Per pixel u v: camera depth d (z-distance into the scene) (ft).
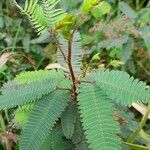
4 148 2.06
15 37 2.45
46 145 1.40
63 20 1.18
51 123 1.25
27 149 1.25
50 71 1.37
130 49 2.40
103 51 2.55
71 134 1.30
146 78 2.65
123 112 1.51
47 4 1.22
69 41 1.23
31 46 2.52
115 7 2.78
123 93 1.19
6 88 1.38
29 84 1.33
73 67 1.43
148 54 2.52
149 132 2.23
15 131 1.93
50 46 2.49
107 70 1.26
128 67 2.50
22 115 1.49
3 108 1.29
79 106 1.22
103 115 1.19
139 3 2.96
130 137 1.67
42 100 1.29
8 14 2.61
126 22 2.37
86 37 2.45
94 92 1.22
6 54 2.00
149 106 1.86
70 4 2.51
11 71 2.28
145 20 2.49
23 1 2.53
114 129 1.17
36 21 1.21
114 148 1.15
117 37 2.37
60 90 1.32
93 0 1.19
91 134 1.17
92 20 2.66
